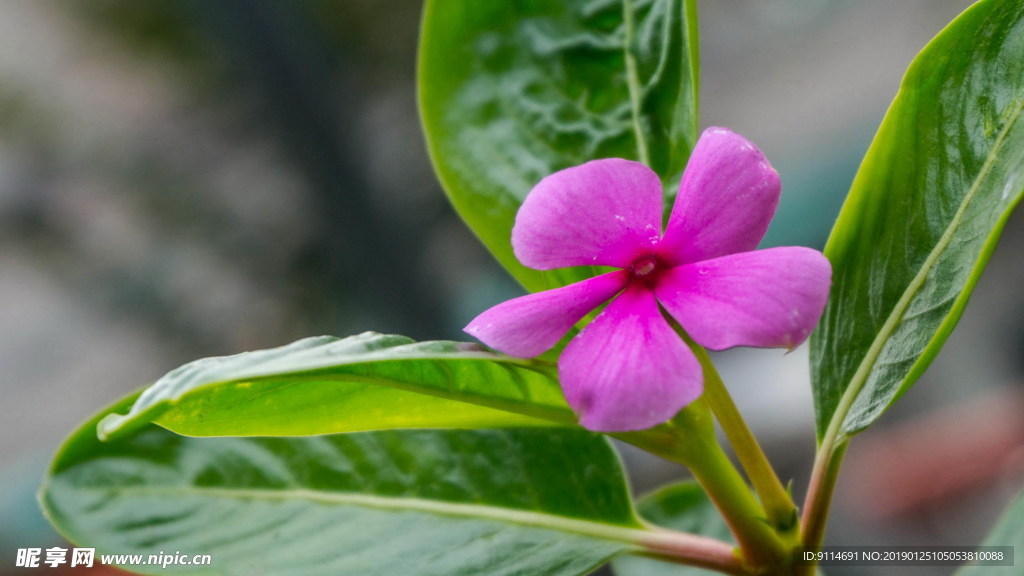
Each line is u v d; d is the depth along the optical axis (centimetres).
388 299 96
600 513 39
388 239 95
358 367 36
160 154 97
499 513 39
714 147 36
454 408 37
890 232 38
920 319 37
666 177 39
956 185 37
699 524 44
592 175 36
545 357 37
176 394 35
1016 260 132
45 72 95
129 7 90
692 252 35
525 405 37
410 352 35
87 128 98
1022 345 129
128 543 39
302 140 92
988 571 41
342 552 39
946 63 37
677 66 40
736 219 35
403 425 37
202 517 40
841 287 38
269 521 39
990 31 36
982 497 96
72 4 90
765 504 37
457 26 41
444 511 39
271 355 35
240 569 39
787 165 125
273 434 37
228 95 93
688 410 37
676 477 90
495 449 40
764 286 34
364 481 40
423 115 41
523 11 41
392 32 98
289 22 90
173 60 92
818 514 37
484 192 40
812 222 119
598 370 35
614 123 40
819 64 137
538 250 36
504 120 41
